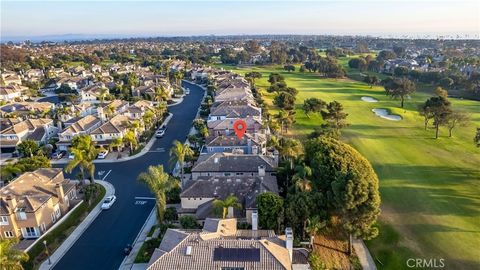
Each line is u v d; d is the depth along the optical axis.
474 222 72.88
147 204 81.69
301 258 56.22
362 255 64.00
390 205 80.06
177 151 86.44
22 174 83.88
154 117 149.88
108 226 72.62
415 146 121.12
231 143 103.88
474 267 59.81
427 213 76.44
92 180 87.75
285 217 64.38
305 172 71.81
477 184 90.81
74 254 63.66
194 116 162.38
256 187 72.75
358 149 117.50
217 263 47.75
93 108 154.38
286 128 136.75
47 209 71.81
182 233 53.94
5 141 119.50
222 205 64.06
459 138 130.12
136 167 103.50
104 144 116.62
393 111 166.88
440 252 63.81
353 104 184.25
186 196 72.56
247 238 53.47
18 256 50.41
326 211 65.88
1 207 67.56
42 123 131.00
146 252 62.06
